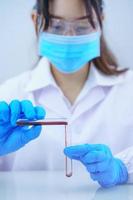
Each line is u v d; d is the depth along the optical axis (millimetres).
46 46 989
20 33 1324
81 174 889
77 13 931
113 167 783
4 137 803
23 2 1307
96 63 1075
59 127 1031
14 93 1080
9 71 1349
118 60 1305
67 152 756
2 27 1327
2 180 835
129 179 808
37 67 1129
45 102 1055
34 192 732
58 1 928
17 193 728
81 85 1058
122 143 1044
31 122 765
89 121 1041
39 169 1034
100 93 1060
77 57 979
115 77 1089
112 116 1043
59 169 1021
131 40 1321
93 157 749
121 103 1060
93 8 940
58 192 732
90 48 979
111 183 770
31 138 806
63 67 997
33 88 1061
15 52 1336
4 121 774
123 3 1307
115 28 1319
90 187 771
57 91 1058
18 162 1039
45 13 938
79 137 1015
